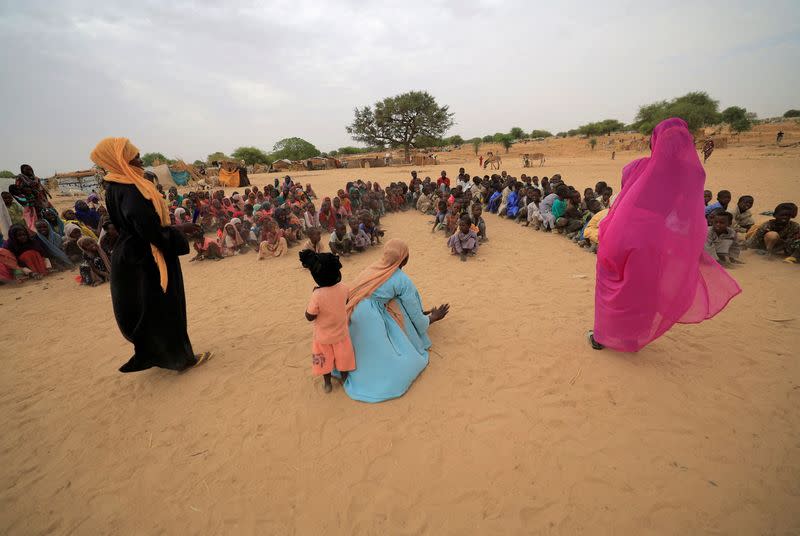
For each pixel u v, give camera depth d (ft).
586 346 14.69
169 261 13.28
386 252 13.30
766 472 9.18
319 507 9.12
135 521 9.23
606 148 204.85
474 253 28.07
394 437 10.93
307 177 119.14
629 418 11.02
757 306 16.98
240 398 13.20
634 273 11.86
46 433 12.39
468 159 210.59
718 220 21.90
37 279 29.19
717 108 201.87
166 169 103.04
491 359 14.32
